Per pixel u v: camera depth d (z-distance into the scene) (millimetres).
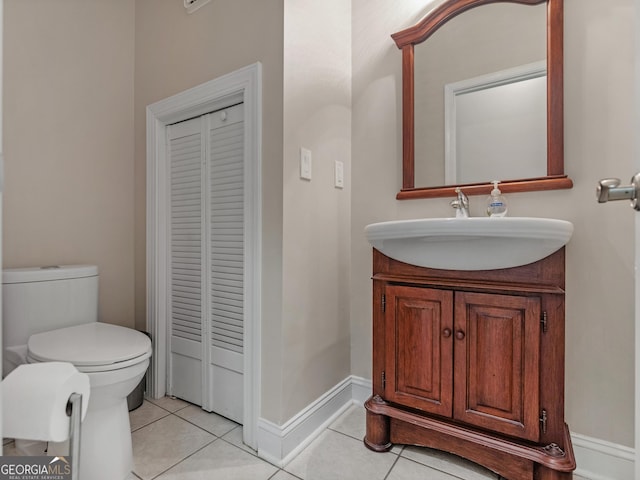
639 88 628
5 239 1558
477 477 1253
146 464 1328
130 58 1989
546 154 1348
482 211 1479
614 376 1238
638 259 643
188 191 1799
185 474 1275
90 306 1625
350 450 1416
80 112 1792
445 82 1564
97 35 1853
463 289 1206
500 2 1447
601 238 1253
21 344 1421
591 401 1273
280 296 1361
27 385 840
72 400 870
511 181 1408
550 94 1322
